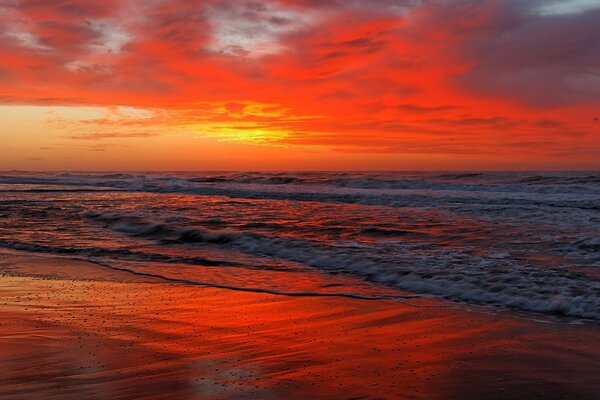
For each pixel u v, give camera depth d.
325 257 10.37
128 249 11.76
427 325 6.16
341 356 5.05
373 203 20.91
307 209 19.00
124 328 6.00
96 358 4.94
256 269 9.66
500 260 9.41
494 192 24.45
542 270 8.50
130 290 8.05
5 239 13.13
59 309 6.88
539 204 18.91
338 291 7.94
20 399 3.94
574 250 10.26
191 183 36.78
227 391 4.13
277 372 4.59
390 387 4.25
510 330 5.89
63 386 4.22
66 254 11.21
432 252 10.38
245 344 5.43
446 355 5.08
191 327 6.08
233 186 32.66
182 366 4.72
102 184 38.06
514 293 7.33
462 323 6.22
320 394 4.09
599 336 5.59
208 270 9.57
